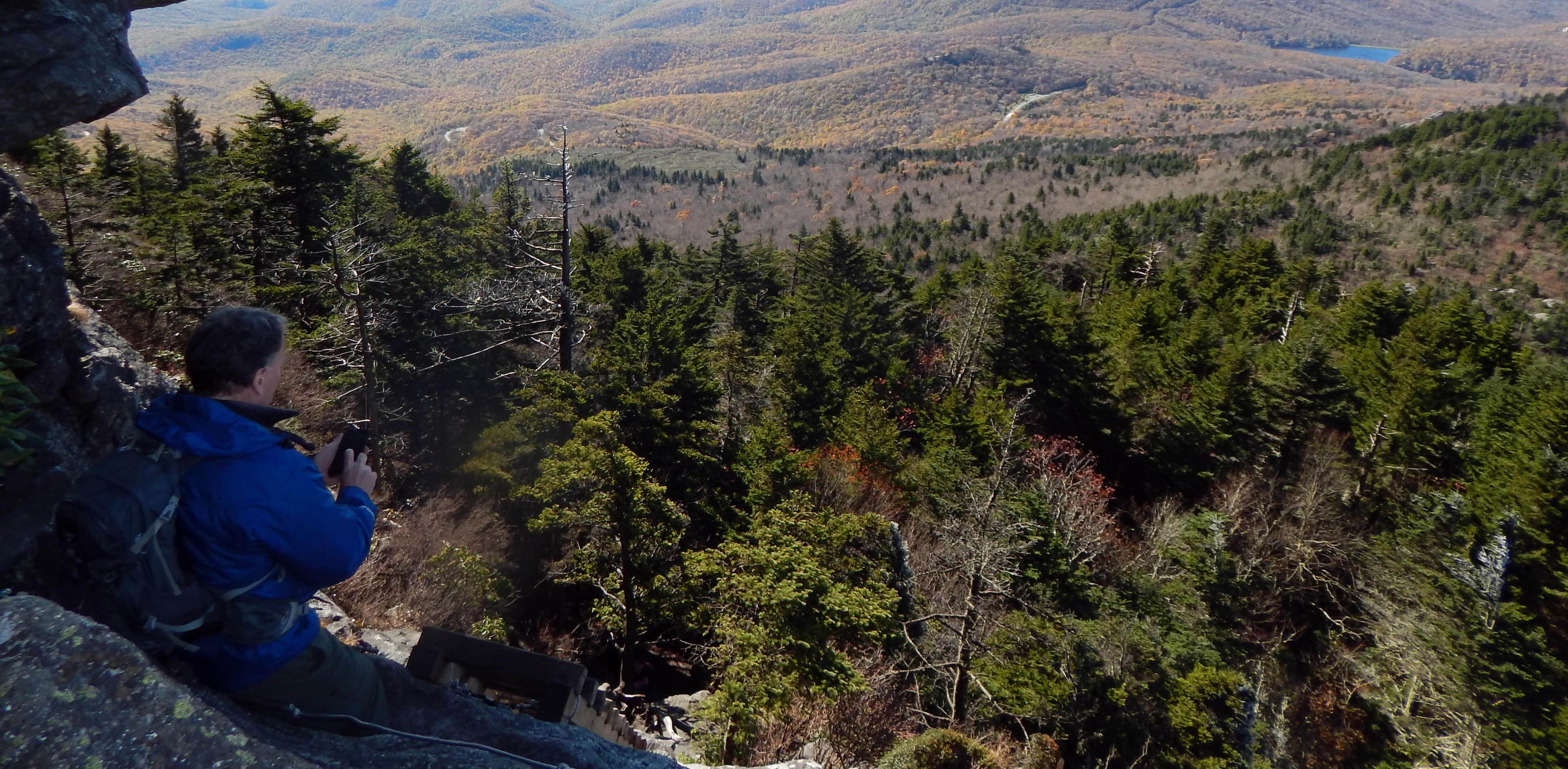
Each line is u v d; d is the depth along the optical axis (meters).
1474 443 35.97
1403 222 139.75
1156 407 40.31
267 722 2.96
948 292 60.41
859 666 18.97
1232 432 35.81
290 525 2.48
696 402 26.27
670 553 20.42
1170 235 130.50
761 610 15.74
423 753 3.20
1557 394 30.53
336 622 10.48
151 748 2.16
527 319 33.28
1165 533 30.31
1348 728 28.12
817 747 15.43
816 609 15.18
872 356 41.94
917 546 25.59
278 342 2.73
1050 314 44.03
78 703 2.12
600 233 48.88
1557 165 142.88
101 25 5.05
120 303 20.98
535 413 24.17
